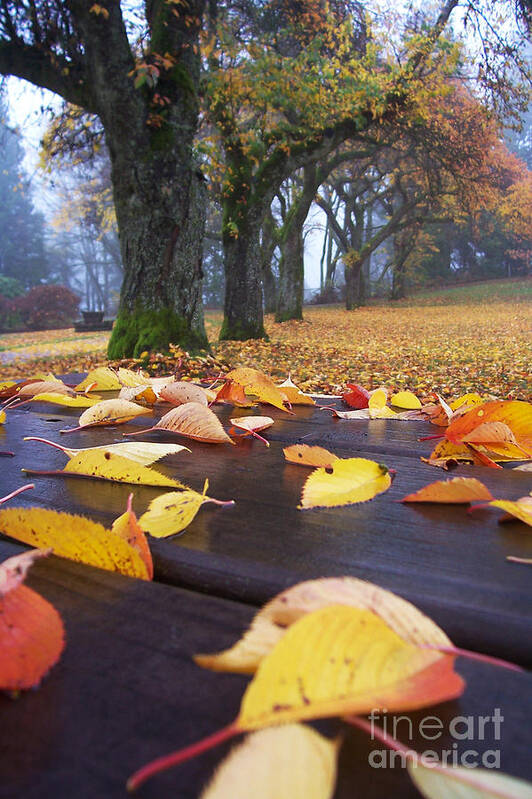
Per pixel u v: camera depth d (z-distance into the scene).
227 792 0.15
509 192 17.80
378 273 38.09
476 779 0.15
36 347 11.03
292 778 0.15
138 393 0.89
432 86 9.28
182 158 5.23
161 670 0.22
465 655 0.20
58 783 0.16
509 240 28.08
